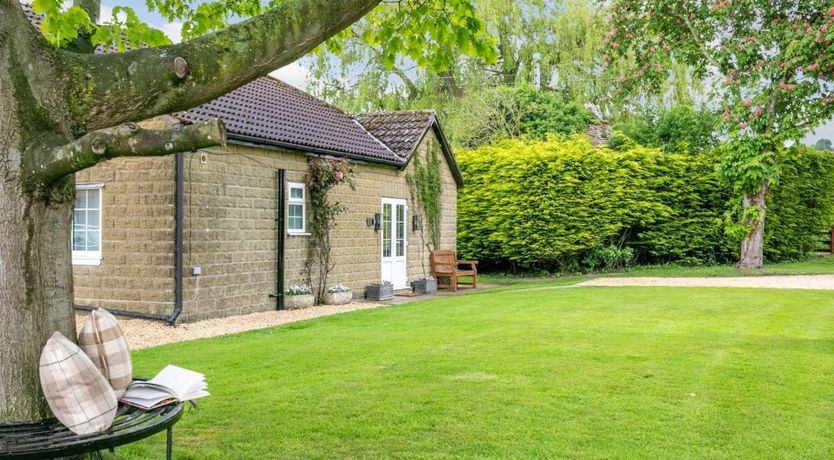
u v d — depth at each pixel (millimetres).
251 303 12594
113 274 11398
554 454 4457
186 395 3463
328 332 9828
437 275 18656
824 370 6871
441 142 19375
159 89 3305
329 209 14500
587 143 22609
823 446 4602
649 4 20750
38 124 3230
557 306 12555
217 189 11727
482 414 5367
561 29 28984
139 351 8406
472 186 21953
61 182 3340
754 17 19953
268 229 13000
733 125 20266
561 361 7352
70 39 4266
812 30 18156
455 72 30250
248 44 3410
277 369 7164
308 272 14133
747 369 6918
